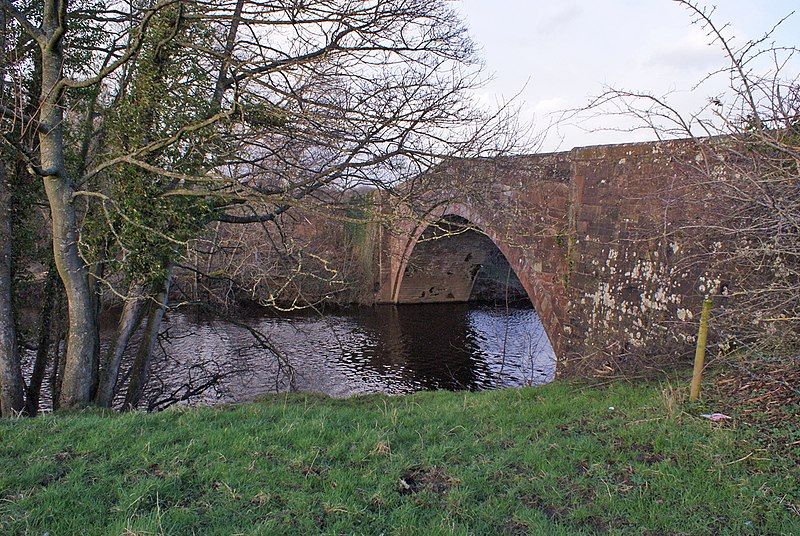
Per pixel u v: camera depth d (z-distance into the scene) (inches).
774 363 178.2
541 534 116.2
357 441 169.0
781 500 121.7
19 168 322.3
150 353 339.0
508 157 315.0
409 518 123.6
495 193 320.8
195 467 146.8
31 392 349.1
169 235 269.7
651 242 288.4
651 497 129.6
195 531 117.5
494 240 475.2
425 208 295.9
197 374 581.3
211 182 263.9
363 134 259.3
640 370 245.9
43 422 183.0
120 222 277.1
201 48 250.1
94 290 307.0
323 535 116.0
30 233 339.9
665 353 259.9
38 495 127.7
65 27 240.4
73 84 240.8
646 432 165.2
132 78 277.0
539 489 137.3
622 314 312.0
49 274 347.3
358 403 257.8
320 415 198.1
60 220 263.3
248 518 121.6
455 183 289.9
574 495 133.6
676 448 151.3
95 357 303.9
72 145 317.1
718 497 126.2
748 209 188.2
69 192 263.9
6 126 281.1
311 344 762.2
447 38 297.3
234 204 300.4
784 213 157.5
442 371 645.9
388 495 134.2
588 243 351.9
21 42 304.2
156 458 151.3
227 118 231.6
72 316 270.7
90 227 288.8
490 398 240.7
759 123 176.7
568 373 326.0
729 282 230.8
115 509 123.6
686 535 114.3
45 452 154.2
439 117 262.1
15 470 142.3
